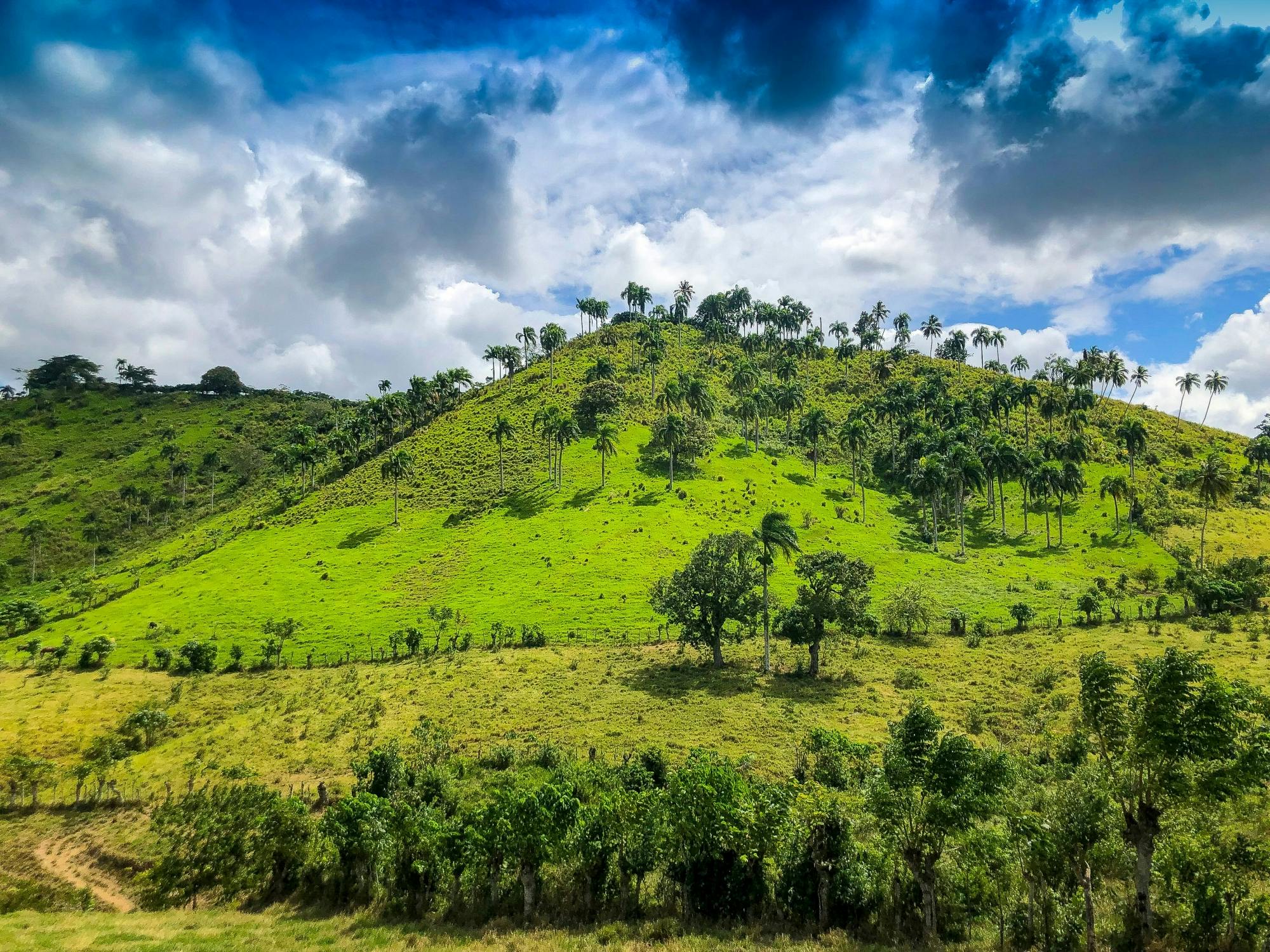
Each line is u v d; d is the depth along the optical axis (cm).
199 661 7588
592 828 2822
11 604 9969
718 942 2361
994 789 2370
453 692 6325
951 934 2409
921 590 9306
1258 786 1959
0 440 19375
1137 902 2116
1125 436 12938
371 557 10894
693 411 15512
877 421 16475
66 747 5528
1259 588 7869
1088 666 2253
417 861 2948
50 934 2442
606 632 8144
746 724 5175
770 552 6888
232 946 2362
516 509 12125
